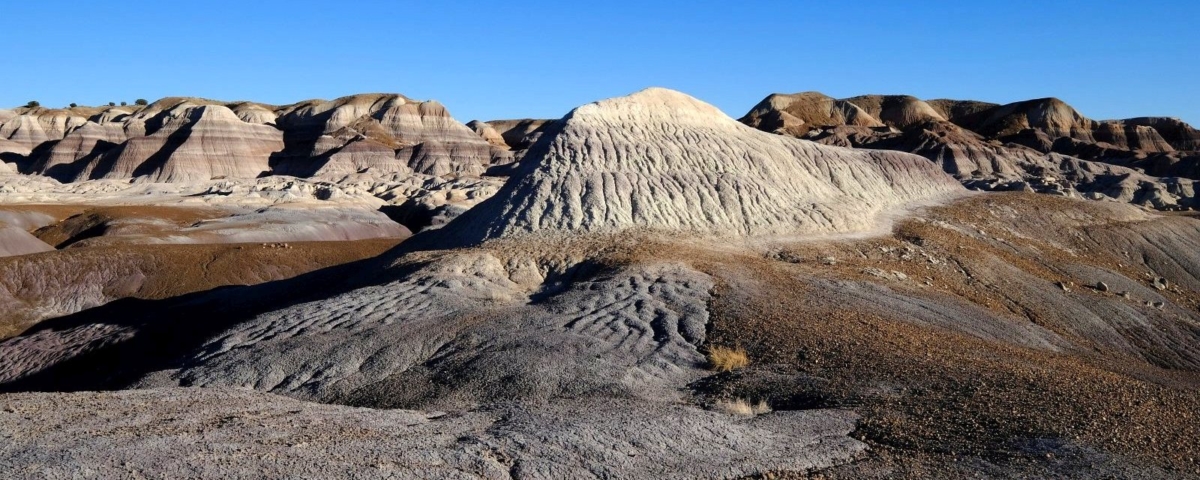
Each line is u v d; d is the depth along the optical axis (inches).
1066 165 5698.8
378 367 891.4
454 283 1245.1
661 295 1158.3
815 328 959.0
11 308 1964.8
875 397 650.8
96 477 341.7
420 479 387.2
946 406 604.7
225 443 398.3
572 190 1866.4
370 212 3875.5
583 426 496.1
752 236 1787.6
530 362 837.2
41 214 3427.7
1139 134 7682.1
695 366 871.1
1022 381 681.0
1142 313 1588.3
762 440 522.6
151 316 1486.2
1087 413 569.9
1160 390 695.1
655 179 1940.2
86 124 7549.2
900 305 1224.2
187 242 2842.0
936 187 2559.1
